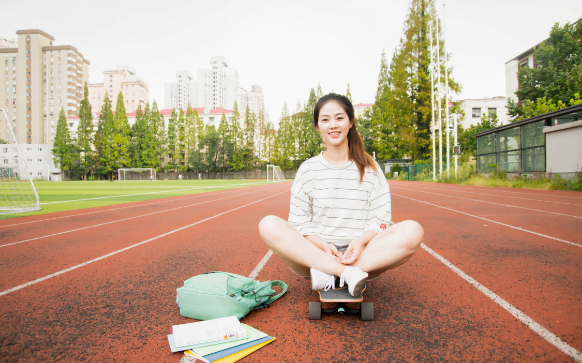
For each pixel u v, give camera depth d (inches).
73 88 3240.7
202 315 75.3
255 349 62.1
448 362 56.7
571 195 429.4
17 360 59.5
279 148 2524.6
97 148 2605.8
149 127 2630.4
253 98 6437.0
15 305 88.0
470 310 79.8
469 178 835.4
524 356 58.3
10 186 375.2
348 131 83.3
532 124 661.9
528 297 87.4
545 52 1016.9
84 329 72.7
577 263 120.0
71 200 486.9
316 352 61.0
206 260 135.3
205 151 2657.5
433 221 232.8
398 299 88.2
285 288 92.7
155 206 390.3
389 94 1190.9
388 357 58.7
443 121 1114.1
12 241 183.5
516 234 179.2
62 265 130.6
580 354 58.6
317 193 83.7
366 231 80.6
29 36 3152.1
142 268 124.3
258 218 273.0
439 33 1085.1
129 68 5315.0
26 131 3169.3
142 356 60.5
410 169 1186.6
